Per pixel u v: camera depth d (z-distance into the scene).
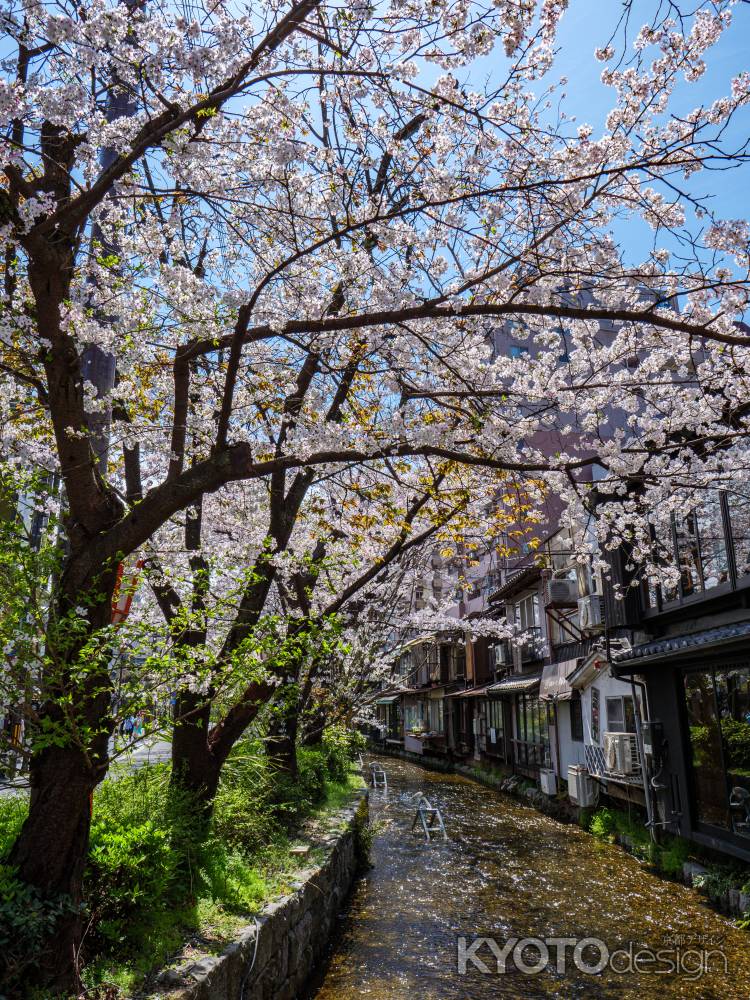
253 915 5.98
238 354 4.74
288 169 5.80
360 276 6.35
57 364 4.73
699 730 11.31
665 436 7.73
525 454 8.52
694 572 11.85
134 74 4.45
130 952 4.77
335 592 11.14
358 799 14.16
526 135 5.89
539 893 10.66
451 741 35.19
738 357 7.27
